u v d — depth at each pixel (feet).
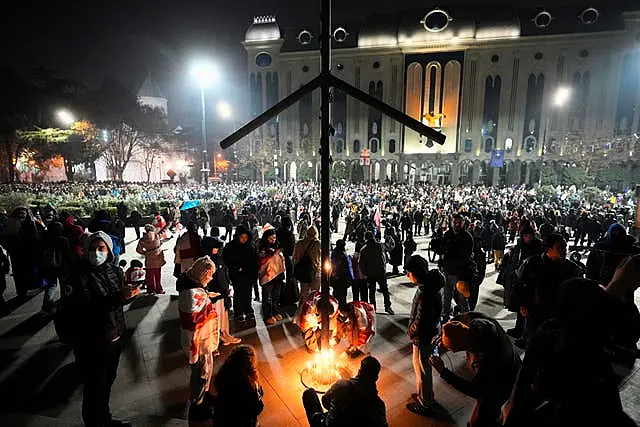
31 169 168.66
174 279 31.65
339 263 21.20
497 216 56.70
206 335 13.15
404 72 190.29
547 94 175.73
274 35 205.26
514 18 177.47
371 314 17.39
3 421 12.94
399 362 17.33
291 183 163.12
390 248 33.63
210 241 21.88
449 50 184.44
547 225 32.55
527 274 15.20
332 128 12.31
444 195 107.76
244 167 204.13
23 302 24.57
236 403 8.95
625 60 165.17
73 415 13.42
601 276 18.45
